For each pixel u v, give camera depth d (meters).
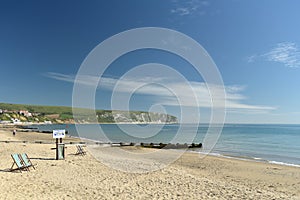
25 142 27.77
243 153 24.86
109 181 9.45
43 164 12.51
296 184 11.12
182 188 8.82
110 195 7.58
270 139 44.53
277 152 26.09
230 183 10.67
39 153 17.16
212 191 8.55
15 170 10.62
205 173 13.28
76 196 7.30
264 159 20.66
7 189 7.53
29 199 6.66
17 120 131.12
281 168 15.55
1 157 14.39
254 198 7.87
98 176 10.24
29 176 9.59
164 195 7.84
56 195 7.25
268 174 13.52
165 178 10.41
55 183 8.70
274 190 9.71
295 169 15.20
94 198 7.20
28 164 11.23
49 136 44.53
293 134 60.25
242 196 8.05
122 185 8.91
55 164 12.65
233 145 33.41
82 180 9.40
